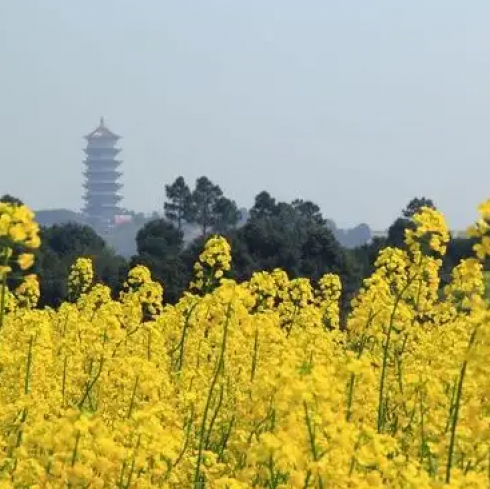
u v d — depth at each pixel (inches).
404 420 564.4
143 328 772.0
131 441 451.8
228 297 557.0
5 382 660.7
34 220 452.1
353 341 831.1
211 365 741.3
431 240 654.5
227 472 542.3
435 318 798.5
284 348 618.5
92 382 677.3
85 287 1227.2
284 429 406.3
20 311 874.1
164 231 3882.9
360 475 399.9
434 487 382.9
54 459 420.2
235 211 6417.3
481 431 430.0
